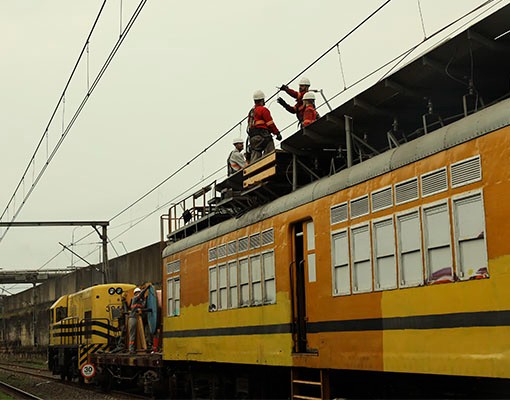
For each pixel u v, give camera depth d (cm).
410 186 945
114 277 3941
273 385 1403
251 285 1380
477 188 830
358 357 1035
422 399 1019
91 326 2548
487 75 1042
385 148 1210
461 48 968
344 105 1154
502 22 910
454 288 854
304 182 1409
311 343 1170
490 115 825
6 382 3056
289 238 1253
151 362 1911
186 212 1870
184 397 1870
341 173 1123
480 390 916
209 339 1552
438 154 898
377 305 998
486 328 803
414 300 922
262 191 1403
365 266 1034
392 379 1084
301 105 1450
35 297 5697
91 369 2384
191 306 1664
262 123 1489
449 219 870
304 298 1225
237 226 1458
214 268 1553
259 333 1332
